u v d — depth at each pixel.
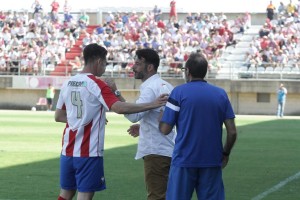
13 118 54.62
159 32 80.31
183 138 12.34
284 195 19.52
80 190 12.92
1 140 35.66
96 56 13.27
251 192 20.02
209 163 12.28
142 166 25.50
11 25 83.81
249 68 71.75
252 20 83.19
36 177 22.44
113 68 73.81
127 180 22.05
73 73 75.62
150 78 13.87
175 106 12.39
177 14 85.06
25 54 76.81
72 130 12.98
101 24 85.12
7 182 21.34
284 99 63.44
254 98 69.12
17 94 74.00
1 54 78.12
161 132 12.66
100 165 13.00
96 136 12.93
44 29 83.06
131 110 12.84
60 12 87.25
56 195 19.09
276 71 71.00
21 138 36.97
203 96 12.35
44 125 46.75
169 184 12.52
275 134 41.47
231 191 20.17
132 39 79.88
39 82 73.19
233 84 68.94
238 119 57.75
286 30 76.69
